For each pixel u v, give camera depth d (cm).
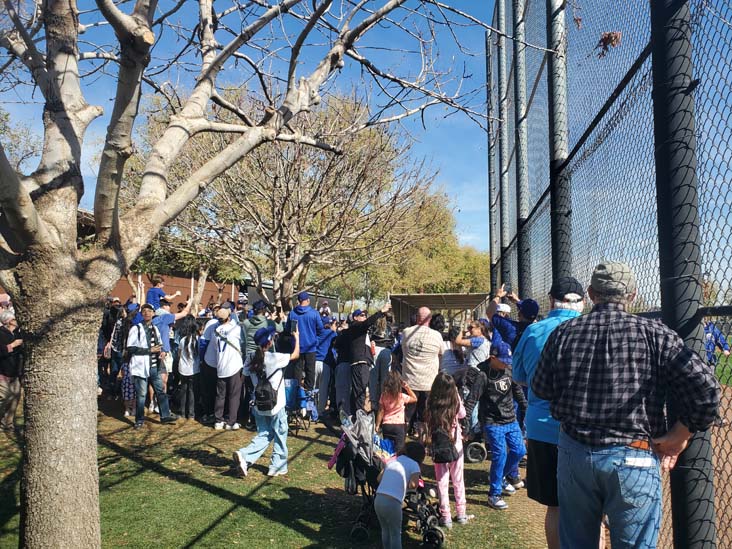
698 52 256
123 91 320
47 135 342
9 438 796
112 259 336
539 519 546
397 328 1714
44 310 316
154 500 588
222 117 1092
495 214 1177
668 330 244
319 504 587
